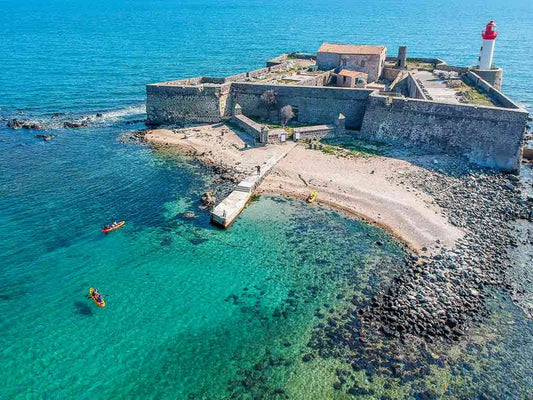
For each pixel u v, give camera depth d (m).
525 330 28.73
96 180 50.38
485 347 27.48
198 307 31.55
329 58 79.19
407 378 25.58
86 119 72.94
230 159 54.78
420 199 44.28
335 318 30.16
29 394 24.95
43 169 53.09
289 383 25.53
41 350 27.80
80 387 25.42
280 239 39.31
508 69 118.88
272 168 51.88
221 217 40.53
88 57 133.75
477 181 48.19
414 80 68.56
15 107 79.88
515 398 24.48
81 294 32.66
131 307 31.45
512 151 50.38
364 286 33.06
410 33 199.25
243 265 36.03
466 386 25.12
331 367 26.42
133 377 26.09
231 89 67.88
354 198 45.12
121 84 99.12
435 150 55.22
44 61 125.69
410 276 33.66
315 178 49.31
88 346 28.14
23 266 35.47
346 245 38.16
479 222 40.47
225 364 26.92
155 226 41.44
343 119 59.88
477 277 33.19
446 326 28.86
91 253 37.38
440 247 36.88
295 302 31.84
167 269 35.59
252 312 31.03
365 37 184.38
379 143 58.47
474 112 51.69
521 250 36.78
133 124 70.50
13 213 43.00
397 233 39.38
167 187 48.78
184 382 25.75
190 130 65.06
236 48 153.38
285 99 65.31
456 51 150.00
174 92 66.62
